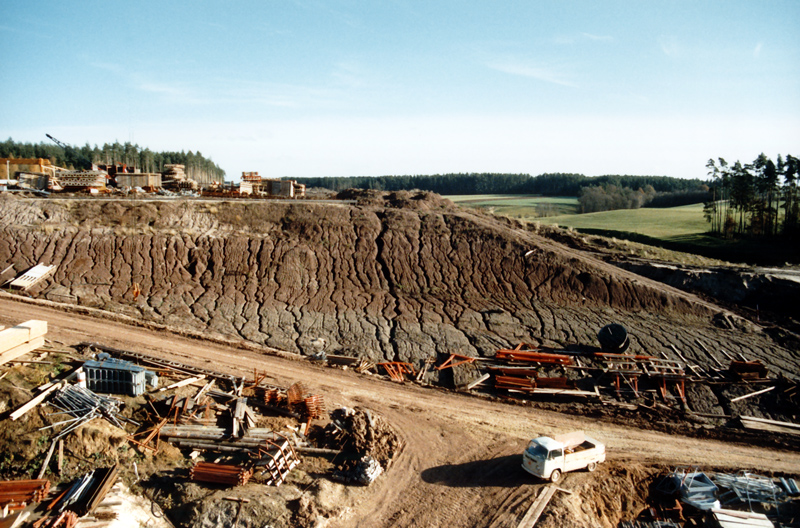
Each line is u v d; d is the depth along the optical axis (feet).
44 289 101.19
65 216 122.62
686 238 221.87
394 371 89.61
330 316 105.09
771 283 120.06
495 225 146.92
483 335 100.63
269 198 166.71
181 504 53.62
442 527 52.90
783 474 67.46
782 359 93.40
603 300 114.62
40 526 49.29
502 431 73.46
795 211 211.00
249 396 74.33
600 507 59.62
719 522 59.67
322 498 55.06
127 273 109.81
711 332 103.04
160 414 67.05
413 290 116.88
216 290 109.60
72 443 59.47
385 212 144.56
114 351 79.82
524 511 55.06
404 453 66.23
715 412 81.10
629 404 82.74
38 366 70.95
